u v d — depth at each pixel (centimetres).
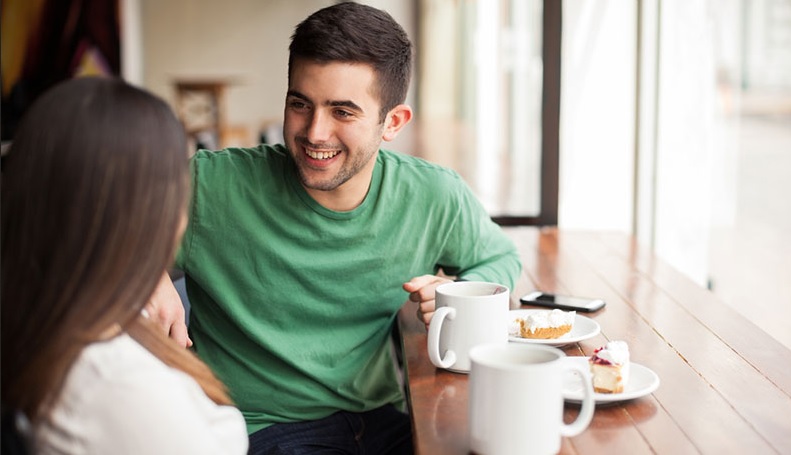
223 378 161
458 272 179
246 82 1022
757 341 149
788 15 378
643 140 315
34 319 87
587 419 103
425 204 163
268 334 158
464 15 816
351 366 162
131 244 88
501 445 98
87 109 87
